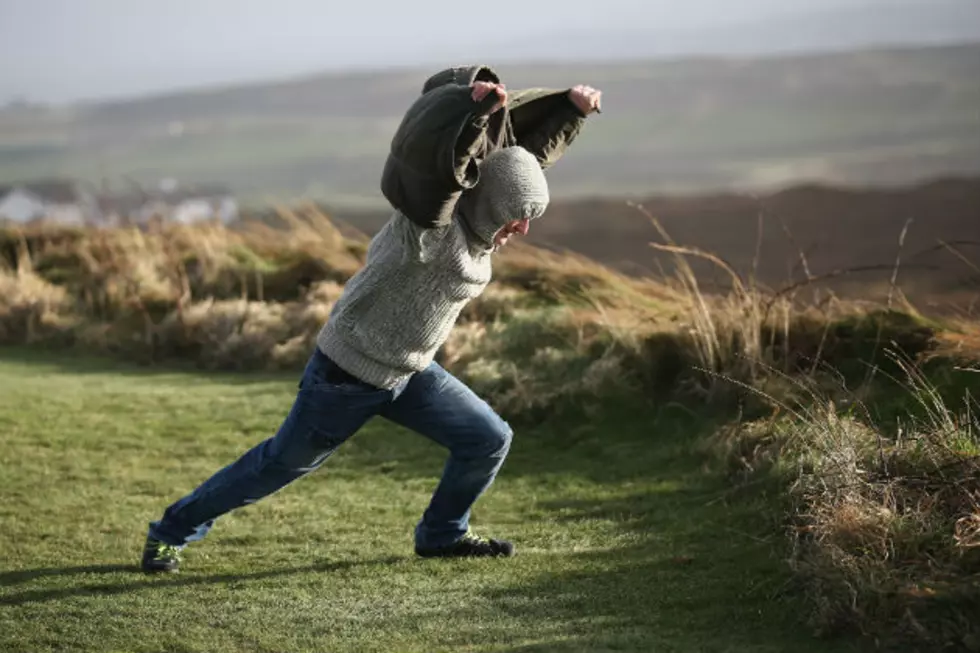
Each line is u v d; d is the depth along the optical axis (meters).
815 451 9.02
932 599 6.58
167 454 11.38
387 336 7.32
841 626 6.76
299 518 9.54
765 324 11.96
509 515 9.57
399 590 7.90
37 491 10.27
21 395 13.53
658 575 7.96
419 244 6.88
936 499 7.68
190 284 16.94
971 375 10.23
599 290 14.38
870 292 12.67
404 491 10.27
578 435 11.56
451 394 7.94
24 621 7.43
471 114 6.42
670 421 11.49
